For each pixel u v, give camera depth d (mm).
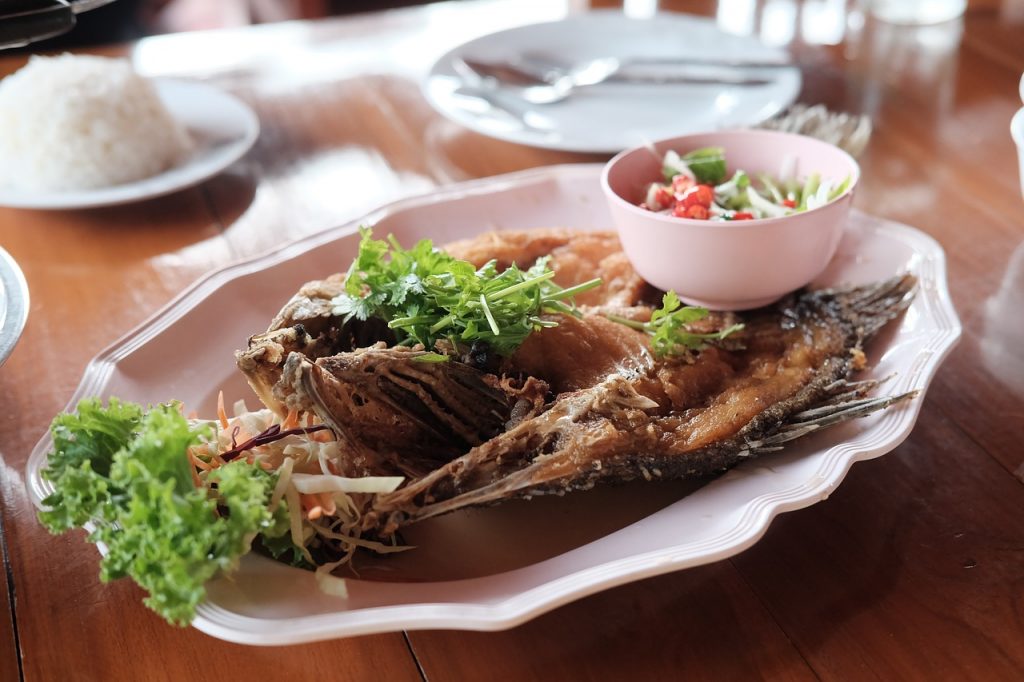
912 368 604
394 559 564
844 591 543
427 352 582
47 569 560
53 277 736
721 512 546
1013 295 693
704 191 660
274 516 540
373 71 964
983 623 529
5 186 792
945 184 789
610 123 838
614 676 522
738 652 526
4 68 952
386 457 579
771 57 906
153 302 714
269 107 913
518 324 590
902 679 515
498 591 519
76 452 531
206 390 629
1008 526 564
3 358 577
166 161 806
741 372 618
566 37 962
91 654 532
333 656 530
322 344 592
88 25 1306
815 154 685
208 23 1392
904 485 583
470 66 912
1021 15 1012
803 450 581
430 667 526
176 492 518
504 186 754
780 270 641
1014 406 623
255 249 757
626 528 548
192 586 482
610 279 678
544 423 568
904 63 941
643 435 569
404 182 819
